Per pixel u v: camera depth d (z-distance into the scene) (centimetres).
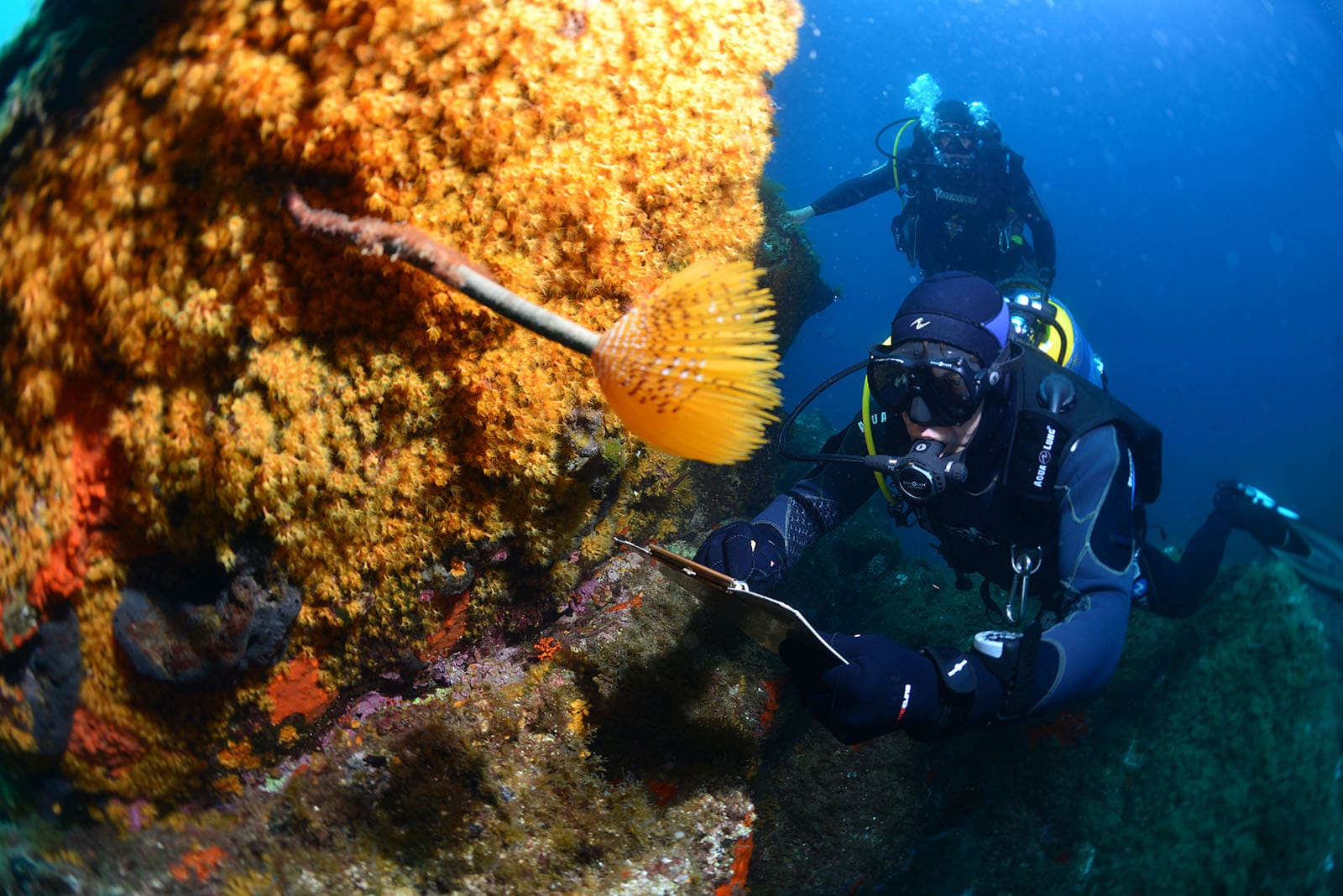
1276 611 292
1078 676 178
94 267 141
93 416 155
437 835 192
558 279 186
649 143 197
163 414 154
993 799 293
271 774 199
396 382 172
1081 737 298
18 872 163
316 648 191
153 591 169
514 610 225
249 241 149
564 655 228
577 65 172
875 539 397
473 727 208
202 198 144
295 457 163
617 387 135
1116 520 204
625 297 198
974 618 349
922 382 210
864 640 172
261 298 153
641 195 202
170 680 171
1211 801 264
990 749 299
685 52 198
